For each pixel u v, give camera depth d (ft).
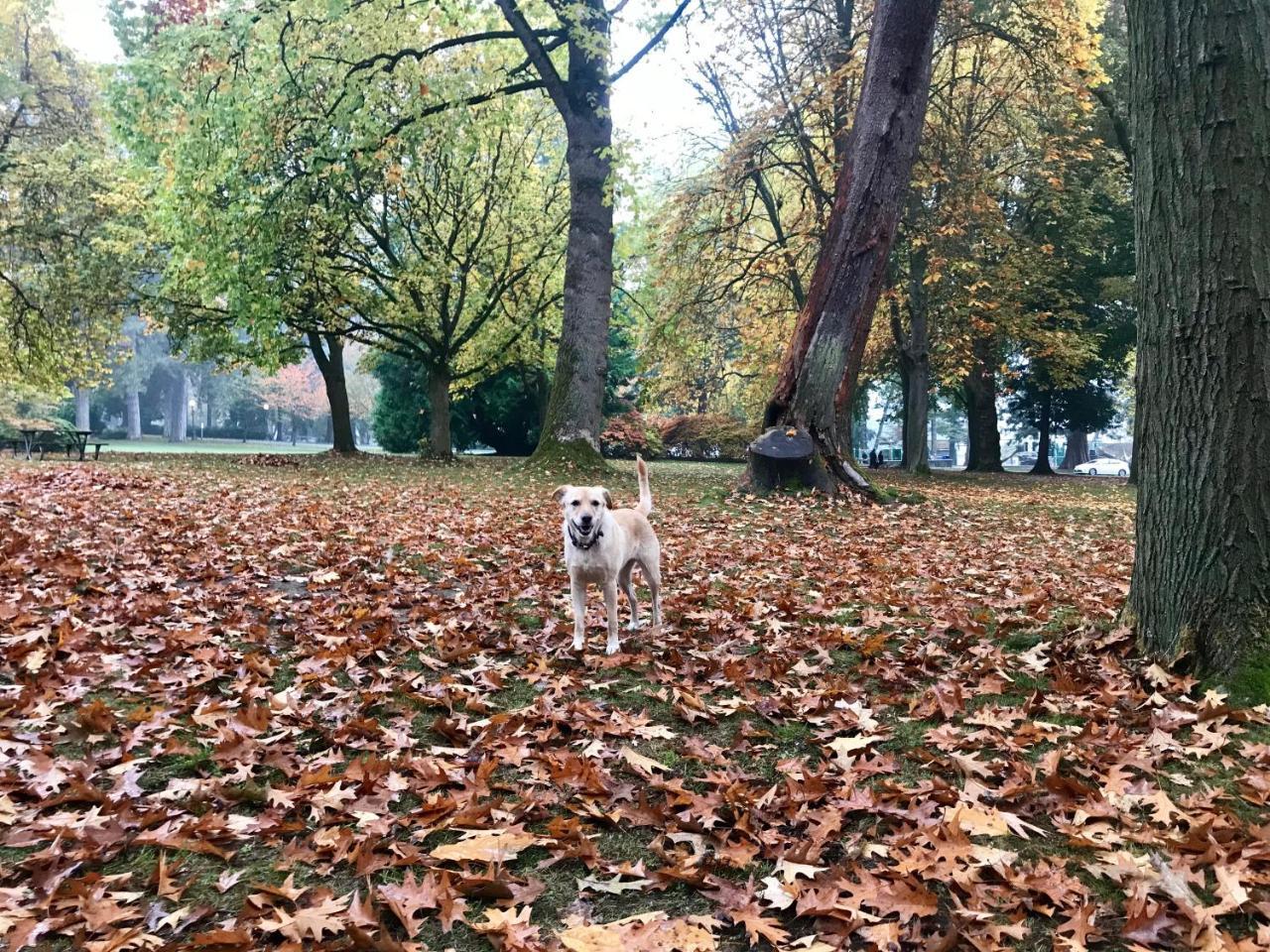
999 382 103.40
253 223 58.70
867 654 16.71
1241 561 13.41
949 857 8.67
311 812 9.92
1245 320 13.25
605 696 14.37
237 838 9.33
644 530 19.01
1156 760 11.19
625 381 126.72
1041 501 58.85
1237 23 13.05
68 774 10.50
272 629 17.99
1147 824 9.52
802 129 64.28
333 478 55.16
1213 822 9.36
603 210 57.57
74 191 72.74
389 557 25.86
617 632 17.76
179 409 227.61
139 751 11.54
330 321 76.95
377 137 57.16
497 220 79.56
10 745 11.10
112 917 7.64
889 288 76.54
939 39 61.26
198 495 40.22
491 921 7.74
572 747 12.06
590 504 16.52
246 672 14.83
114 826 9.25
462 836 9.36
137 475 49.80
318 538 29.17
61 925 7.54
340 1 53.42
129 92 55.98
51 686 13.48
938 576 25.67
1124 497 67.00
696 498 45.88
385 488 47.80
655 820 9.77
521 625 18.93
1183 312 13.85
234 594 20.77
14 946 7.23
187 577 22.25
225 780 10.57
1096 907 7.95
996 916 7.81
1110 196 90.38
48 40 78.95
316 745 11.98
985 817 9.59
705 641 18.02
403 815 9.85
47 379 79.56
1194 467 13.91
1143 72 14.20
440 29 59.41
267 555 25.72
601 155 55.26
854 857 8.91
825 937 7.59
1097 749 11.67
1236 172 13.16
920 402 88.74
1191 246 13.66
